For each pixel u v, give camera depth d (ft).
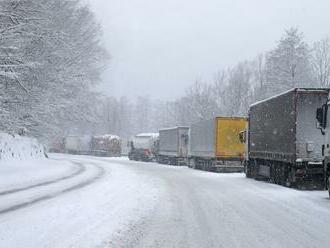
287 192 64.49
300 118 72.02
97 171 100.22
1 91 87.86
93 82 162.81
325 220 40.60
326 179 62.44
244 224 38.29
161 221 39.11
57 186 64.95
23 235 31.48
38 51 94.68
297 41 204.64
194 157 143.33
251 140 94.68
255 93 242.37
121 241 30.71
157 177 89.97
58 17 115.55
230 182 82.33
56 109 130.52
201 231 35.06
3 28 73.87
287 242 31.42
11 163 104.01
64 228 34.12
